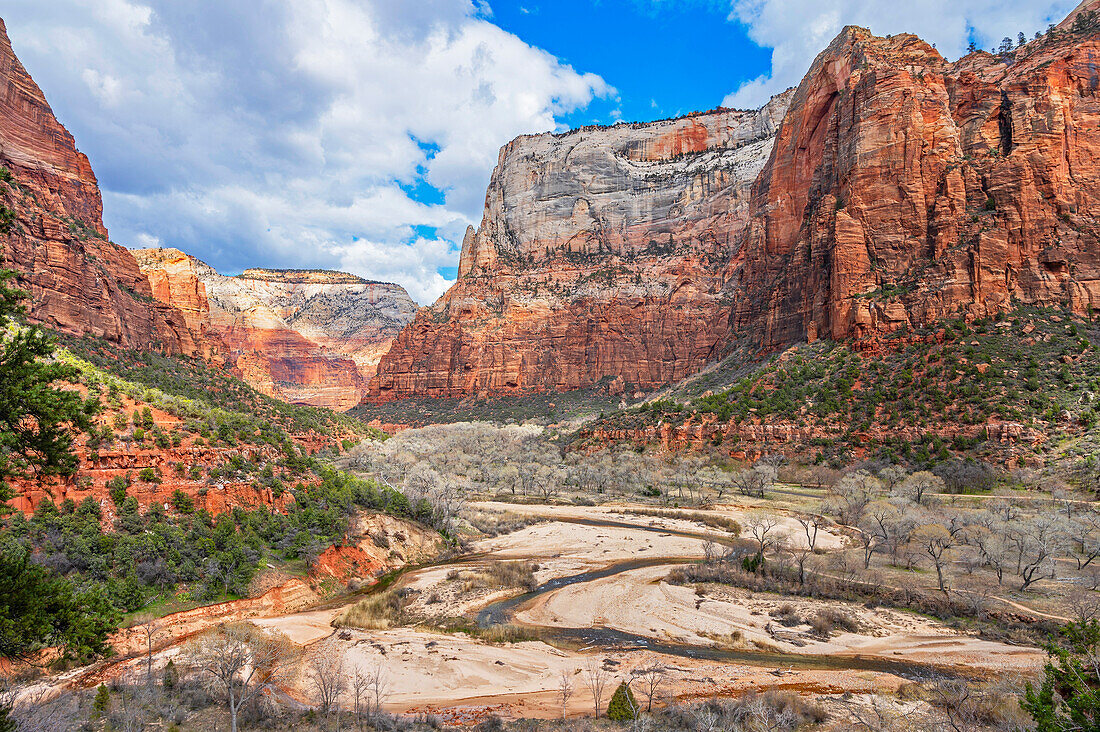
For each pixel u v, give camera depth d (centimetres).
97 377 5750
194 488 5128
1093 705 1600
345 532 5994
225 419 6581
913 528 6272
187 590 4362
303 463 6700
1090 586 4978
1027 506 7019
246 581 4669
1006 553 5394
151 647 3631
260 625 4219
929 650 3994
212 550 4666
